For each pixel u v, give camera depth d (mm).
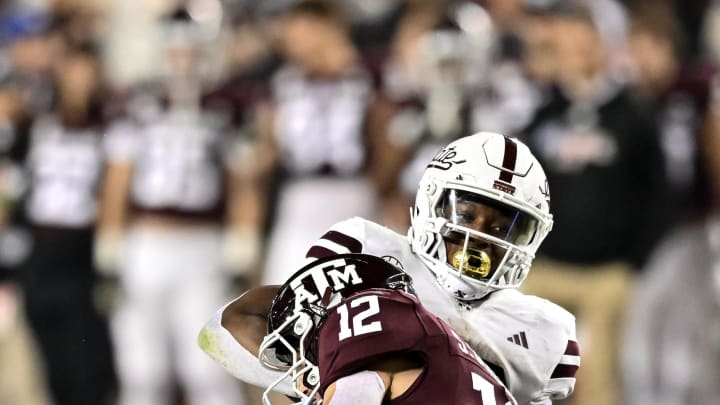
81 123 28141
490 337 12875
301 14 27484
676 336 26297
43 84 29172
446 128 26688
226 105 27953
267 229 28297
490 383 11766
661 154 25531
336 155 27109
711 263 26562
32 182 28219
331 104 27188
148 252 27203
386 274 12148
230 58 31688
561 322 13297
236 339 13203
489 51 27938
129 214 28031
